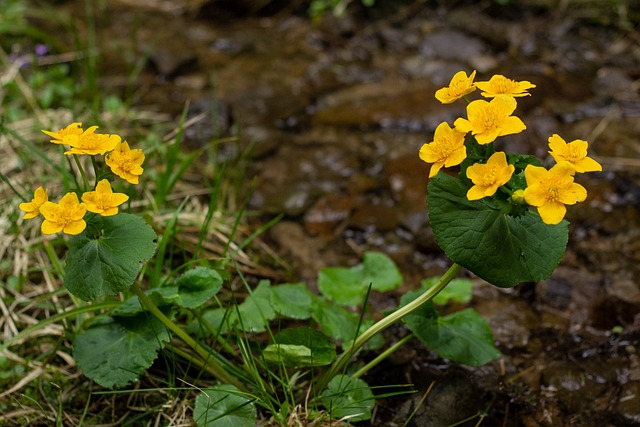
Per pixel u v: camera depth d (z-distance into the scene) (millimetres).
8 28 1594
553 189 877
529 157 917
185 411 1032
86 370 998
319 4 1781
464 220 925
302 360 1000
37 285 1160
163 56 1616
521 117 1396
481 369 1080
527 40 1666
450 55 1622
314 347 1006
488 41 1661
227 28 1772
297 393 1041
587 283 1165
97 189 921
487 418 1038
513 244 927
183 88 1525
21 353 1090
